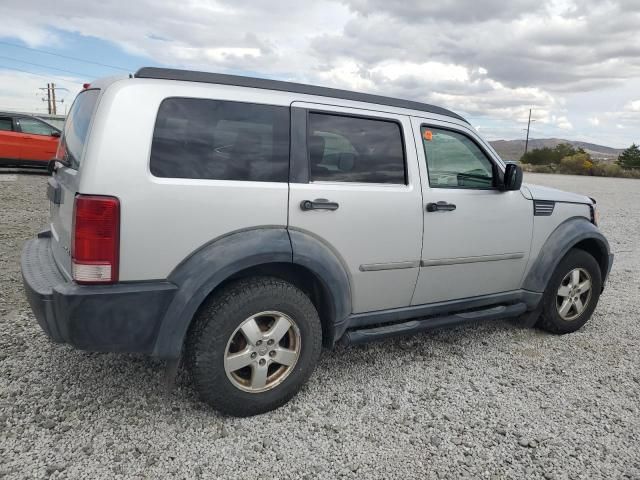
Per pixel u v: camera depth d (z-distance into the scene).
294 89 2.95
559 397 3.21
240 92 2.72
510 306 3.99
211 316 2.59
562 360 3.78
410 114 3.38
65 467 2.30
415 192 3.29
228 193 2.60
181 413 2.80
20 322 3.83
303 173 2.86
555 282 4.10
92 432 2.57
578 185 23.67
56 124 24.39
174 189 2.46
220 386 2.64
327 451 2.54
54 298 2.37
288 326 2.83
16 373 3.09
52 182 3.12
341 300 3.00
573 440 2.74
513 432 2.79
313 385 3.21
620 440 2.76
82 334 2.37
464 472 2.44
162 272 2.49
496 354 3.84
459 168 3.60
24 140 12.84
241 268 2.62
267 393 2.81
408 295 3.42
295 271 3.00
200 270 2.51
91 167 2.31
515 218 3.81
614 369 3.66
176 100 2.53
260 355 2.75
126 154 2.36
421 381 3.33
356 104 3.14
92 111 2.56
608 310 5.04
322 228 2.91
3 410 2.71
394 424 2.81
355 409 2.95
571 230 4.09
